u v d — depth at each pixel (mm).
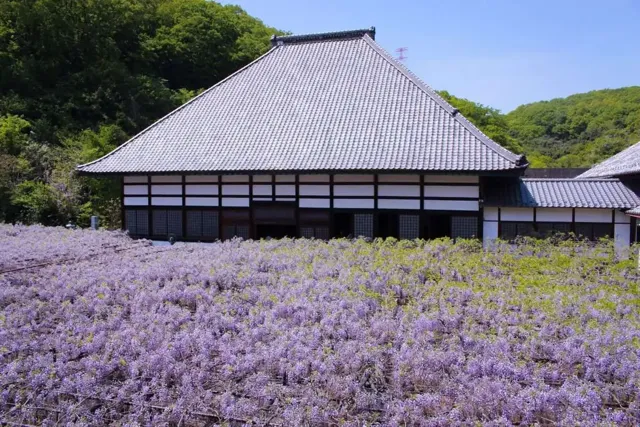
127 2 41500
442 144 16625
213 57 43094
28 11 35312
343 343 5594
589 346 5422
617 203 15531
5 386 5004
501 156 15625
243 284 8195
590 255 10461
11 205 25266
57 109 33656
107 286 8086
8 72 33781
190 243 17859
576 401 4395
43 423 4520
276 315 6559
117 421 4520
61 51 36719
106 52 38281
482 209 16281
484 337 5762
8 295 7645
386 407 4543
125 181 19688
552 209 16047
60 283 8344
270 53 23125
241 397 4738
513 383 4770
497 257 10281
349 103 19234
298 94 20391
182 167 18188
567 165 49750
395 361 5223
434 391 4746
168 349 5480
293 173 17031
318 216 17656
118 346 5691
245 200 18391
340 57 21656
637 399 4570
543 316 6457
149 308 7074
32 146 28281
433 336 5832
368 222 17203
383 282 7926
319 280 8242
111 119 34906
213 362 5289
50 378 5070
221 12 47844
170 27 43844
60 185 25828
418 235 16781
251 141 18750
